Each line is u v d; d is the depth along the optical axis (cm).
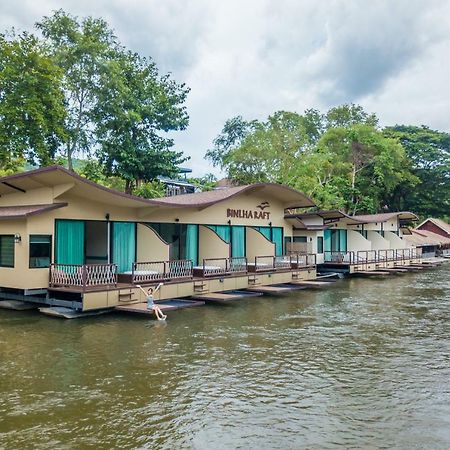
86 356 1033
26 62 2411
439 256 5247
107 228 1739
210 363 992
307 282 2427
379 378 905
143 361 999
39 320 1402
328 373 934
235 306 1742
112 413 725
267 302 1861
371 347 1148
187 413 729
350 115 6228
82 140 3111
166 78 3578
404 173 5650
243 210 2400
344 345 1166
